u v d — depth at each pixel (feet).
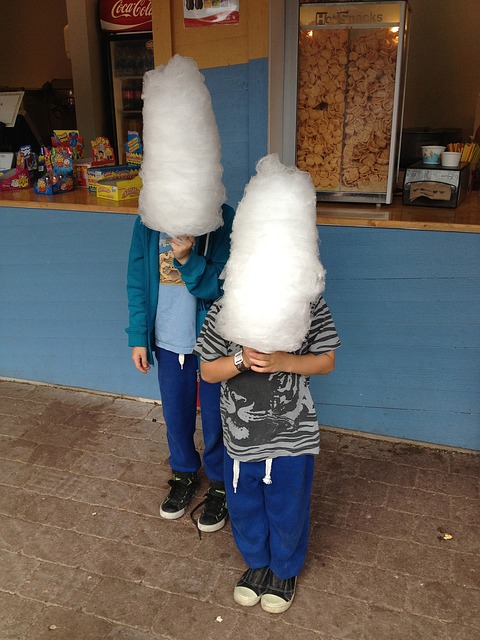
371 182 10.27
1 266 11.84
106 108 18.98
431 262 9.14
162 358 8.16
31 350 12.34
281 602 7.05
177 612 7.12
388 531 8.34
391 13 9.28
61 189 12.23
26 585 7.52
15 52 22.44
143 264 7.95
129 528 8.48
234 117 10.34
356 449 10.16
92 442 10.51
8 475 9.63
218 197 6.63
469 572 7.61
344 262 9.53
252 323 5.36
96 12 17.87
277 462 6.55
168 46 10.49
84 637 6.79
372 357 9.95
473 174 11.69
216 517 8.41
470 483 9.29
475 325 9.27
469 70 14.61
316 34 9.66
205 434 8.07
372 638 6.74
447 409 9.87
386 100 9.72
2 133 13.98
